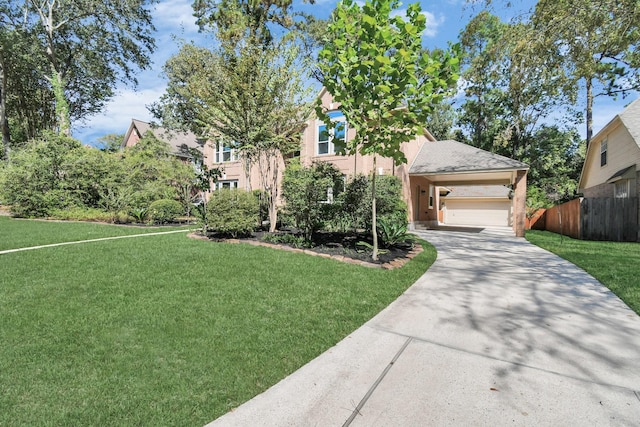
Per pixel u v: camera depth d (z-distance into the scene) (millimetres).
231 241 7746
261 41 9211
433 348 2982
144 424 1923
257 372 2512
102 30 21391
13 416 1937
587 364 2705
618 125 13211
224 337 3035
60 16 21016
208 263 5578
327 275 5184
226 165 19219
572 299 4438
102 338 2930
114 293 4055
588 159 16922
